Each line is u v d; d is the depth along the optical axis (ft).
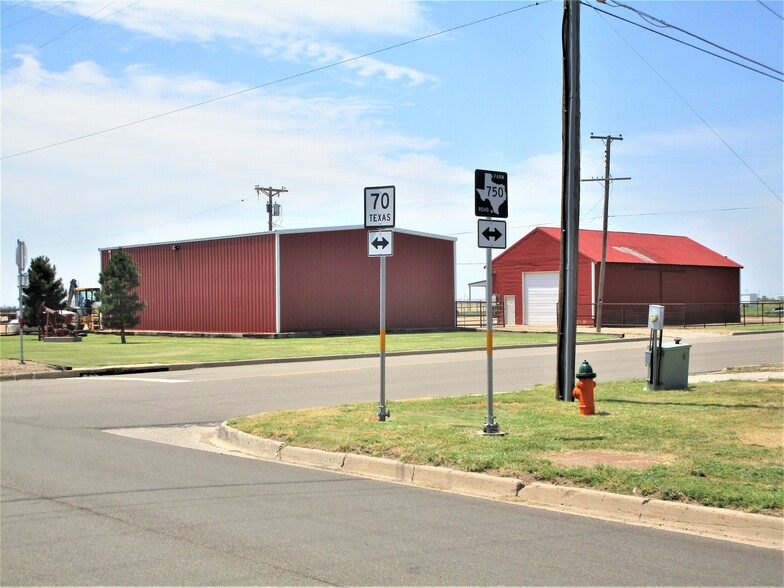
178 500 24.49
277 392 53.93
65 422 41.34
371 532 21.04
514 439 31.48
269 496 25.22
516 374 65.62
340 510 23.44
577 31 45.11
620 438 31.50
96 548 19.47
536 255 171.53
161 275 148.87
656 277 171.32
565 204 44.86
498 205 34.22
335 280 136.26
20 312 73.77
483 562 18.54
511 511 23.44
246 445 34.42
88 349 99.76
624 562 18.65
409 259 147.74
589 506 23.73
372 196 37.86
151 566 18.11
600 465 26.27
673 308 173.78
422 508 23.77
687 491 22.98
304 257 132.26
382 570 17.92
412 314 147.95
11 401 50.08
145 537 20.43
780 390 46.80
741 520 21.25
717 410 38.70
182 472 28.96
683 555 19.21
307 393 53.16
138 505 23.79
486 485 25.96
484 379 61.72
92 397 51.98
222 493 25.57
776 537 20.58
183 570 17.84
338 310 136.26
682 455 28.17
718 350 92.38
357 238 139.74
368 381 60.90
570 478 25.21
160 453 32.86
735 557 19.10
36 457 31.63
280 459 32.09
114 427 39.86
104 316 117.70
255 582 17.08
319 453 31.01
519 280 174.70
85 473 28.55
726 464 26.43
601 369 69.00
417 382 59.93
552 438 31.68
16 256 73.77
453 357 87.20
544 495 24.72
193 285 142.20
